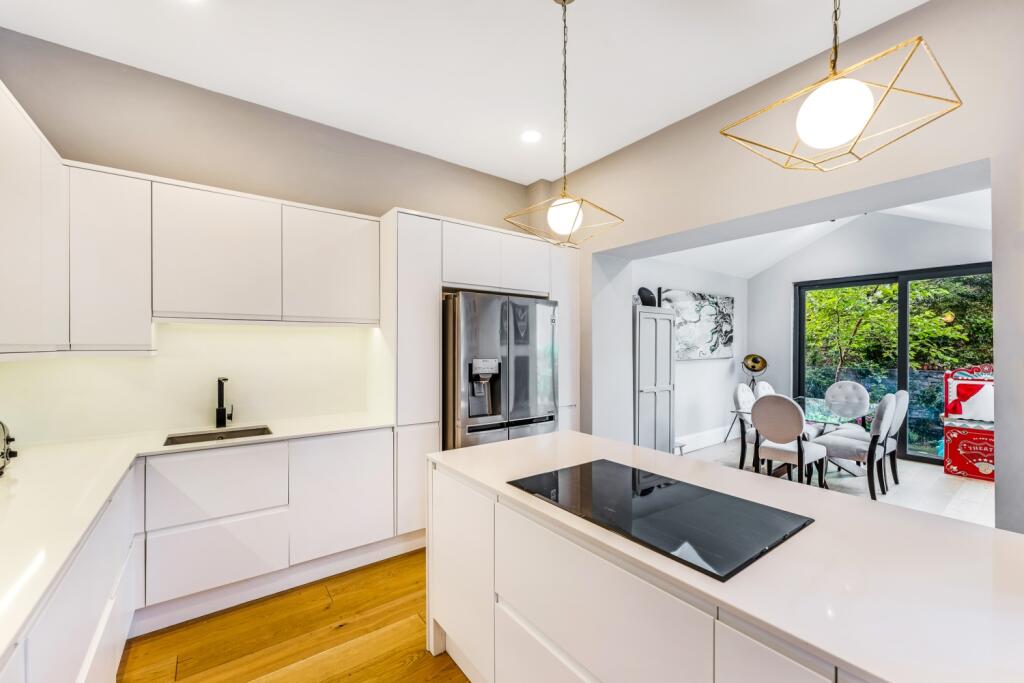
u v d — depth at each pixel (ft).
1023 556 3.29
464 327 9.08
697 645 2.89
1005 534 3.66
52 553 3.42
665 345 15.01
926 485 13.34
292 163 9.14
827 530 3.74
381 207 10.32
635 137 10.16
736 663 2.67
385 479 8.64
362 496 8.37
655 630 3.16
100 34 6.73
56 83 6.97
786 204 7.74
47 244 5.68
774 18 6.46
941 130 6.08
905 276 16.28
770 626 2.47
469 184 11.86
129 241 6.74
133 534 6.24
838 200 7.40
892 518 4.00
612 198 11.00
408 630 6.60
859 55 6.84
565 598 3.92
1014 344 5.51
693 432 18.29
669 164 9.66
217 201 7.50
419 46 7.06
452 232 9.59
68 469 5.58
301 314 8.34
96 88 7.26
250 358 8.80
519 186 12.99
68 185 6.24
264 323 7.93
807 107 3.69
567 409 11.76
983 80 5.75
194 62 7.44
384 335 9.14
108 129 7.35
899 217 16.42
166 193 7.06
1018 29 5.52
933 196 7.18
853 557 3.27
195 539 6.76
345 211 9.55
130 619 6.04
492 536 4.87
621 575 3.41
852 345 17.90
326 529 7.98
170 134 7.88
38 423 6.93
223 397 8.25
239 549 7.12
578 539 3.82
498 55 7.29
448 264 9.51
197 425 8.21
